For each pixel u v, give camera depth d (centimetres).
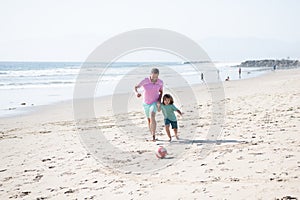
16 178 597
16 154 791
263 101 1369
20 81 4097
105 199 456
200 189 451
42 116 1623
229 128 879
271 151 610
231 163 562
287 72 5709
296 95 1444
